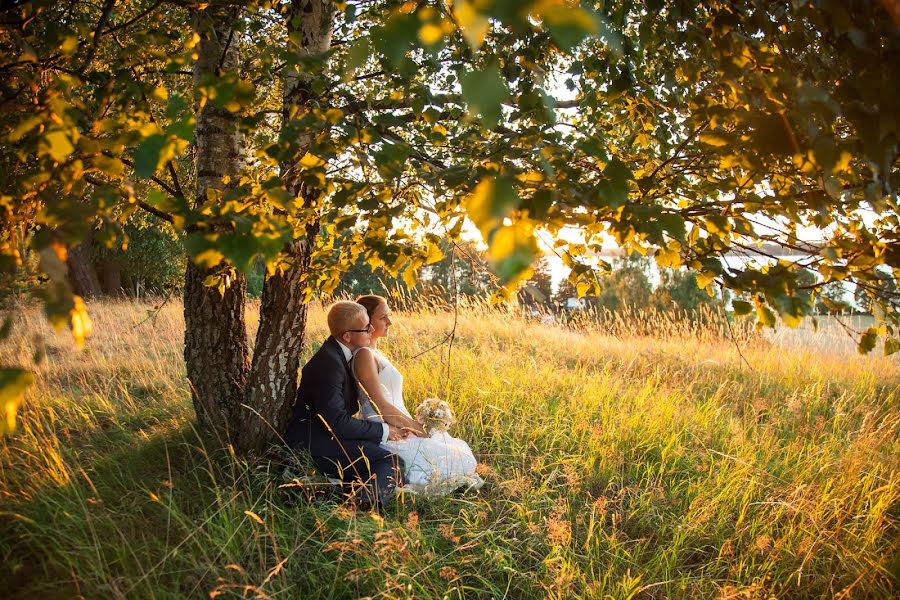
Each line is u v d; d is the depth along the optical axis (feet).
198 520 9.61
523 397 17.49
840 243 5.75
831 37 5.20
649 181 6.80
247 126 6.98
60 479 9.82
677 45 7.38
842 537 10.59
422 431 12.68
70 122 4.63
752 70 5.37
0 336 4.25
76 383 19.02
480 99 2.20
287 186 9.74
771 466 13.73
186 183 15.53
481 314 28.07
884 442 14.60
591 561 9.39
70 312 3.59
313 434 11.81
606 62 8.97
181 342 25.94
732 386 21.44
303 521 10.11
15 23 5.68
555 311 30.14
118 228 4.59
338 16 12.16
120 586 7.68
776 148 5.03
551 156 6.01
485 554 9.54
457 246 8.66
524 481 11.98
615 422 15.46
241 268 4.57
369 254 8.27
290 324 12.51
